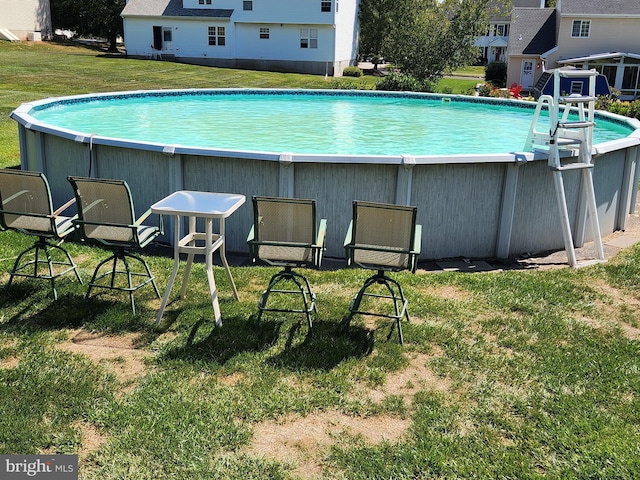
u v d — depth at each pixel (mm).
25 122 7816
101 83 24297
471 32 23688
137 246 4637
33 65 27703
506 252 6570
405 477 2980
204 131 10125
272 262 4398
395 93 16547
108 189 4500
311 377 3834
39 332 4312
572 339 4422
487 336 4445
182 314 4637
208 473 2979
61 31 47062
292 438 3268
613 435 3305
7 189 4785
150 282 5145
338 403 3572
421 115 13234
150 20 36438
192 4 36250
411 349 4227
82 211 4652
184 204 4477
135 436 3223
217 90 15820
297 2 34594
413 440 3260
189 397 3576
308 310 4426
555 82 6152
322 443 3230
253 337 4305
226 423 3355
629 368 4016
